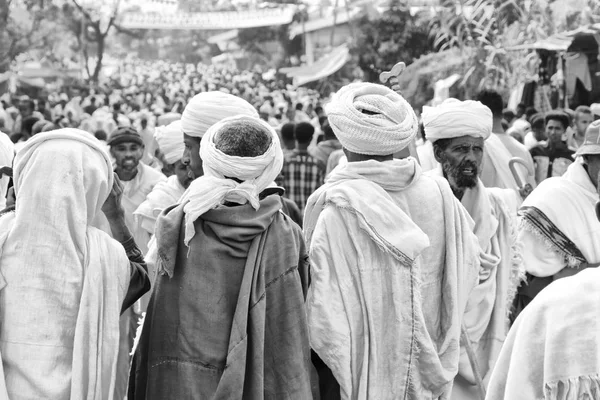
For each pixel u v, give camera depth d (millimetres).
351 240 4730
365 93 4977
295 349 4379
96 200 4414
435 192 4969
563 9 23453
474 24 27031
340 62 37000
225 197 4379
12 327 4242
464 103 5867
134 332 6184
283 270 4410
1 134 6273
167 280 4379
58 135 4359
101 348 4352
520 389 3215
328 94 39500
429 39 31547
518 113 23172
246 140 4402
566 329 3158
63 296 4277
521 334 3248
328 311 4613
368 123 4809
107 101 39469
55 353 4266
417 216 4891
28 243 4270
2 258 4281
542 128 13641
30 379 4219
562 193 6453
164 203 6578
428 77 27781
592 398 3104
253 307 4312
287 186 11836
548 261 6418
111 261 4414
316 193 4887
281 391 4355
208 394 4285
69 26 39531
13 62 38250
